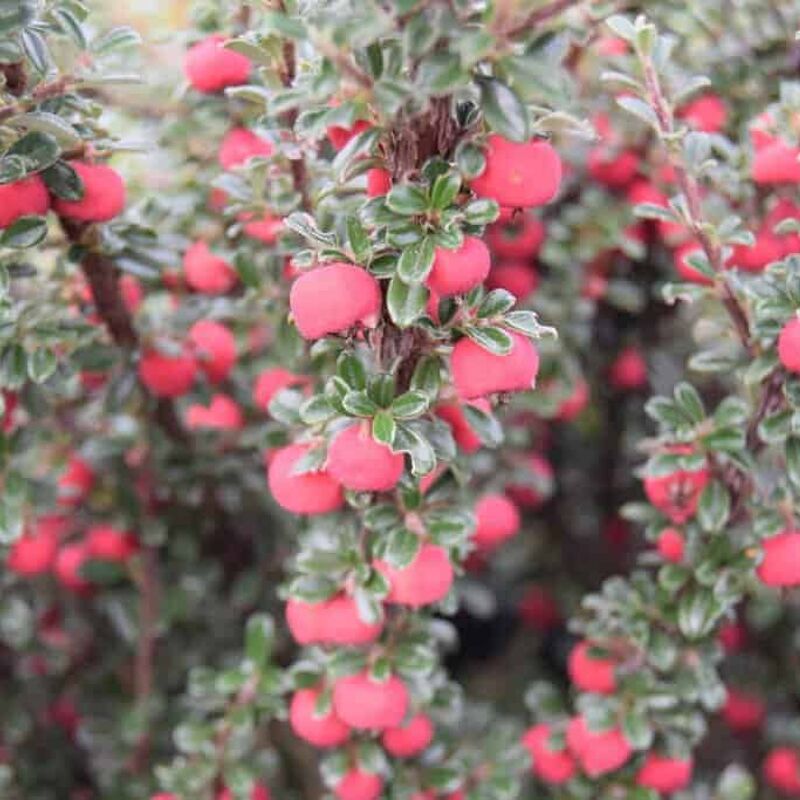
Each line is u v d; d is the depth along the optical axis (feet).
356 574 0.67
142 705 0.86
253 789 0.78
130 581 0.88
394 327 0.63
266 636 0.77
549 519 1.05
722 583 0.71
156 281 0.81
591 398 0.96
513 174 0.59
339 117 0.59
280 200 0.71
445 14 0.56
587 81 0.84
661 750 0.76
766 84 0.83
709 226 0.68
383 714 0.68
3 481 0.76
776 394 0.69
